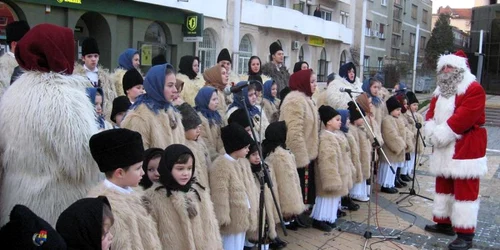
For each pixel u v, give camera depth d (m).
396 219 5.86
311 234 5.16
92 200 2.18
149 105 3.43
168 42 14.37
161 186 3.03
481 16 29.11
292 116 5.04
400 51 37.34
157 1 13.00
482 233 5.39
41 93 2.47
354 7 27.92
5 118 2.50
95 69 5.00
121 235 2.45
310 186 5.17
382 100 7.51
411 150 7.67
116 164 2.57
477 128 4.94
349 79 7.25
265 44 19.53
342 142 5.40
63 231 2.09
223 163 3.87
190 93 5.86
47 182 2.45
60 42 2.63
